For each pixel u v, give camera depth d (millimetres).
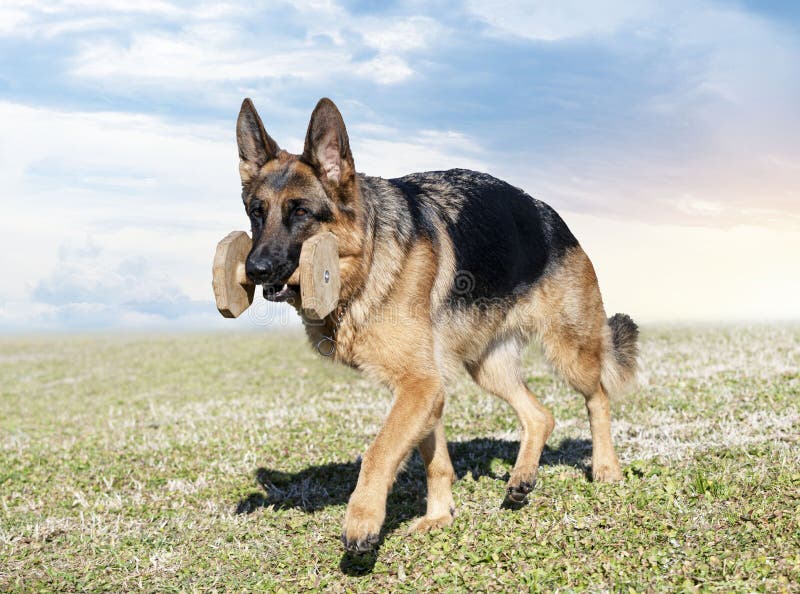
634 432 7645
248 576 4914
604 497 5449
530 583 4258
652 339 14844
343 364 5383
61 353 23578
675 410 8328
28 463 8594
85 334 32312
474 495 6047
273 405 11250
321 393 12039
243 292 4930
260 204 4961
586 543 4680
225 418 10578
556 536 4848
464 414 9320
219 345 22234
